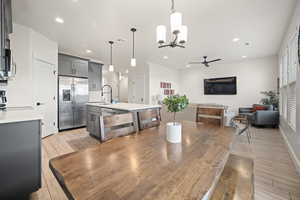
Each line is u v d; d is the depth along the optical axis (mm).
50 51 3703
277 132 4141
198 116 2062
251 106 5934
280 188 1722
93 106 3592
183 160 857
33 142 1505
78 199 531
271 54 5180
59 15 2568
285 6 2346
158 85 6840
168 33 3252
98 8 2355
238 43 4012
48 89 3691
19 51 2916
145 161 843
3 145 1345
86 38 3605
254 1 2213
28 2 2191
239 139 3531
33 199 1543
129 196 551
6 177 1360
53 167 771
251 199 883
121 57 5410
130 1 2182
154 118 1854
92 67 5668
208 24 2904
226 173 1188
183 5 2273
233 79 6348
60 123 4234
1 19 1536
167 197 547
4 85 2758
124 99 10070
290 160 2436
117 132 1382
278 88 4875
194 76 7625
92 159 866
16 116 1489
